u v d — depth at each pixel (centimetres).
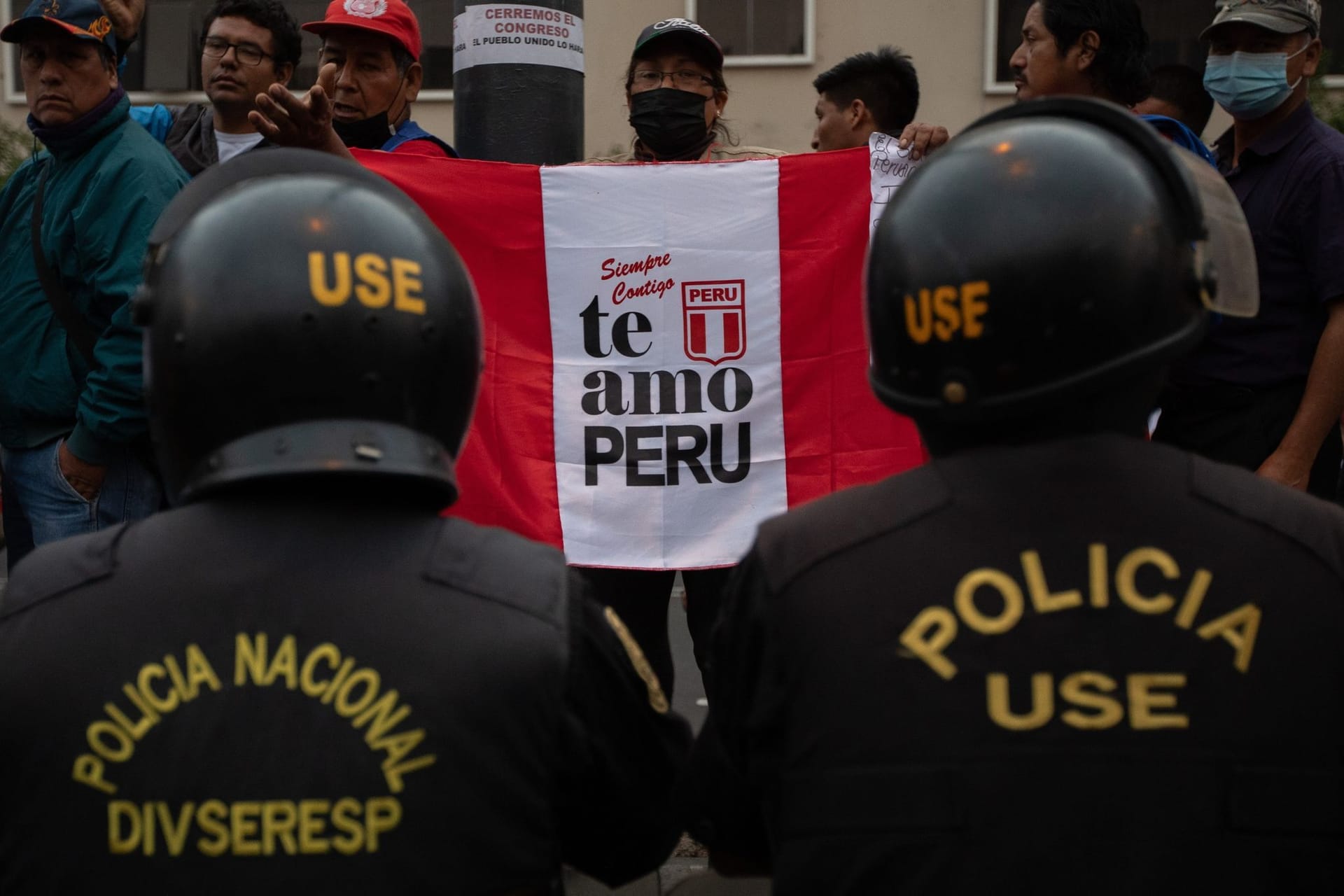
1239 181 330
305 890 122
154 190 319
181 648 128
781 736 135
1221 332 320
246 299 134
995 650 123
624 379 332
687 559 330
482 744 127
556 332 332
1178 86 451
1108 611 123
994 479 130
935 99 1341
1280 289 317
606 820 150
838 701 126
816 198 331
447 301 143
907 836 120
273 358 134
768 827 140
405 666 127
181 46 1377
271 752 125
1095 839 117
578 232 331
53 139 320
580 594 141
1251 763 119
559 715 133
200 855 123
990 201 131
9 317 326
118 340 309
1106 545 125
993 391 131
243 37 406
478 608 132
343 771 124
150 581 131
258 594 129
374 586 131
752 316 332
